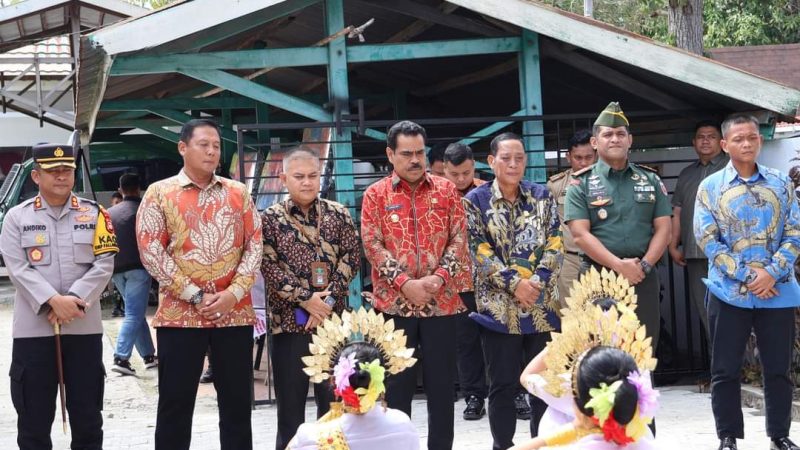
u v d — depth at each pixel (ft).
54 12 53.26
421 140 16.71
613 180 18.33
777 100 24.59
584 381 9.51
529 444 10.12
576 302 11.89
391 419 11.53
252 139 36.99
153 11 22.66
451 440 16.53
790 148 25.62
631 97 29.63
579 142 23.31
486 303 16.92
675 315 28.40
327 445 11.14
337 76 24.89
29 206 17.01
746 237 17.38
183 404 16.44
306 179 17.30
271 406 23.72
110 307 46.32
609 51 24.31
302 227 17.48
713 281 17.61
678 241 24.76
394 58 25.27
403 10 25.40
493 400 16.94
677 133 29.32
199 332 16.31
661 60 24.38
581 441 9.82
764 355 17.42
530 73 25.93
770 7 63.16
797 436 19.08
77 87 25.94
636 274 17.67
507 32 26.18
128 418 23.22
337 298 17.29
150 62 23.82
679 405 22.50
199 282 16.40
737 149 17.49
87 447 16.99
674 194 24.80
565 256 23.25
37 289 16.39
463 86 32.89
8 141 58.54
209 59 24.20
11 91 58.18
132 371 28.43
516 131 32.65
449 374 16.53
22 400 16.58
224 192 16.75
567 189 18.75
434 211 16.88
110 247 17.24
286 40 31.40
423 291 16.17
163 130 41.93
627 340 10.50
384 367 11.79
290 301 17.02
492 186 17.72
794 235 17.37
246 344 16.80
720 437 17.49
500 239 17.35
